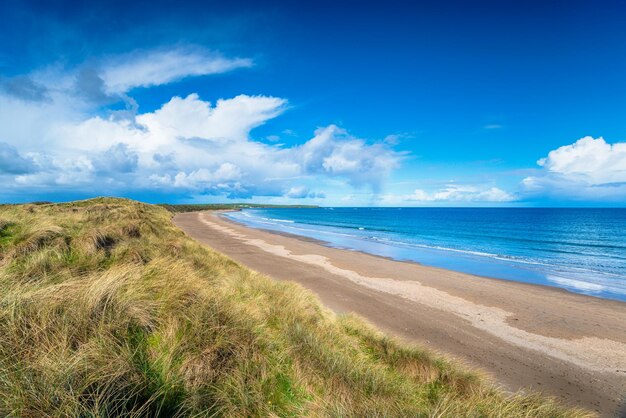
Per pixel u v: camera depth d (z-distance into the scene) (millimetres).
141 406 2742
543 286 15070
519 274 18016
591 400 6117
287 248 25906
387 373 5320
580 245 30312
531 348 8305
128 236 10812
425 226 56062
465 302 12180
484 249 28094
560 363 7539
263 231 42000
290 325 5996
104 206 21141
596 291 14391
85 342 3348
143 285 5293
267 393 3750
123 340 3619
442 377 5648
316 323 7094
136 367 3242
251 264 18188
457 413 3732
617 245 30016
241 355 4090
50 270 6098
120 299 4266
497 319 10414
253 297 7391
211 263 10719
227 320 4770
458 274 17312
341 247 28625
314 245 28859
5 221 9797
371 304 11648
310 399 3846
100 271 6500
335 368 4547
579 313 11117
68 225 10859
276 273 16266
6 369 2650
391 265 19516
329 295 12664
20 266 6098
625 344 8656
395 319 10164
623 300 12953
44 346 3066
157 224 19609
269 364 4270
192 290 5508
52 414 2383
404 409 3660
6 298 3643
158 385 3154
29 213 13750
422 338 8773
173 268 6699
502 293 13531
